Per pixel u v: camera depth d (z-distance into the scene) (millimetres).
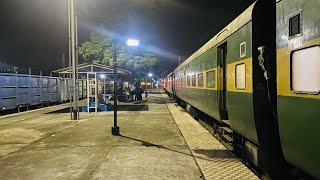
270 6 5383
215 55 8805
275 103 5211
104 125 13000
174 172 6082
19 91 20469
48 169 6453
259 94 5336
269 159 5367
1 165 6812
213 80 9148
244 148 6457
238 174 5840
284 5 4031
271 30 5395
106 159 7195
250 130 5613
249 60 5512
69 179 5773
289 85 3879
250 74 5453
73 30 15562
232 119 6789
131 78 31859
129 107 22891
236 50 6379
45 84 25031
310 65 3418
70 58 16016
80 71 19438
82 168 6492
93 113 18406
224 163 6641
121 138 9852
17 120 15391
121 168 6434
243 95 5883
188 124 13078
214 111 9094
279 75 4168
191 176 5812
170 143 8930
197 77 12750
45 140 9703
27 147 8680
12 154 7844
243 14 6020
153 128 11945
